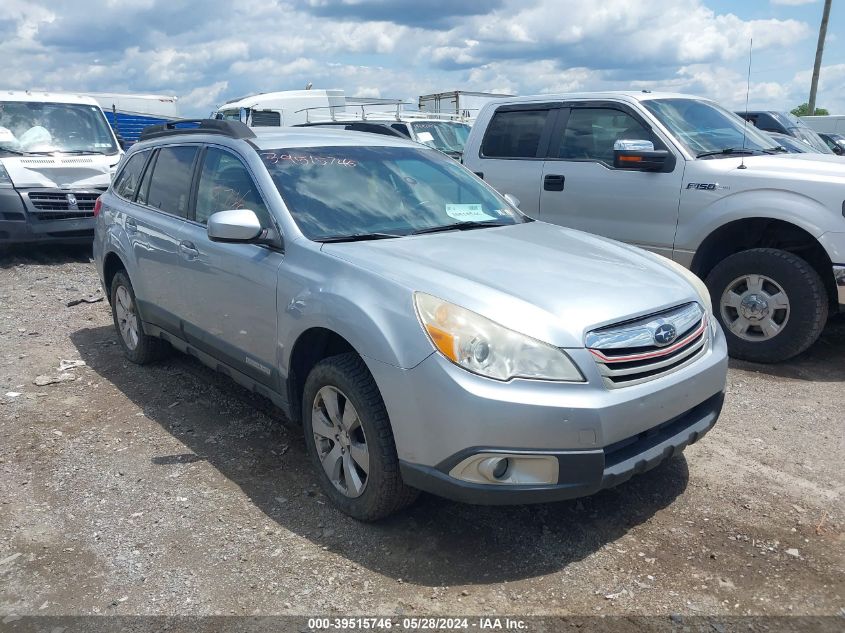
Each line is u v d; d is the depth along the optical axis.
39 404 5.05
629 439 3.20
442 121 15.36
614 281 3.50
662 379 3.27
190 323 4.71
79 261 10.43
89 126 11.40
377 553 3.29
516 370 2.96
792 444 4.35
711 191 5.83
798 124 15.08
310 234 3.86
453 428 2.97
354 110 18.09
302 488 3.87
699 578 3.11
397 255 3.59
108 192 6.11
